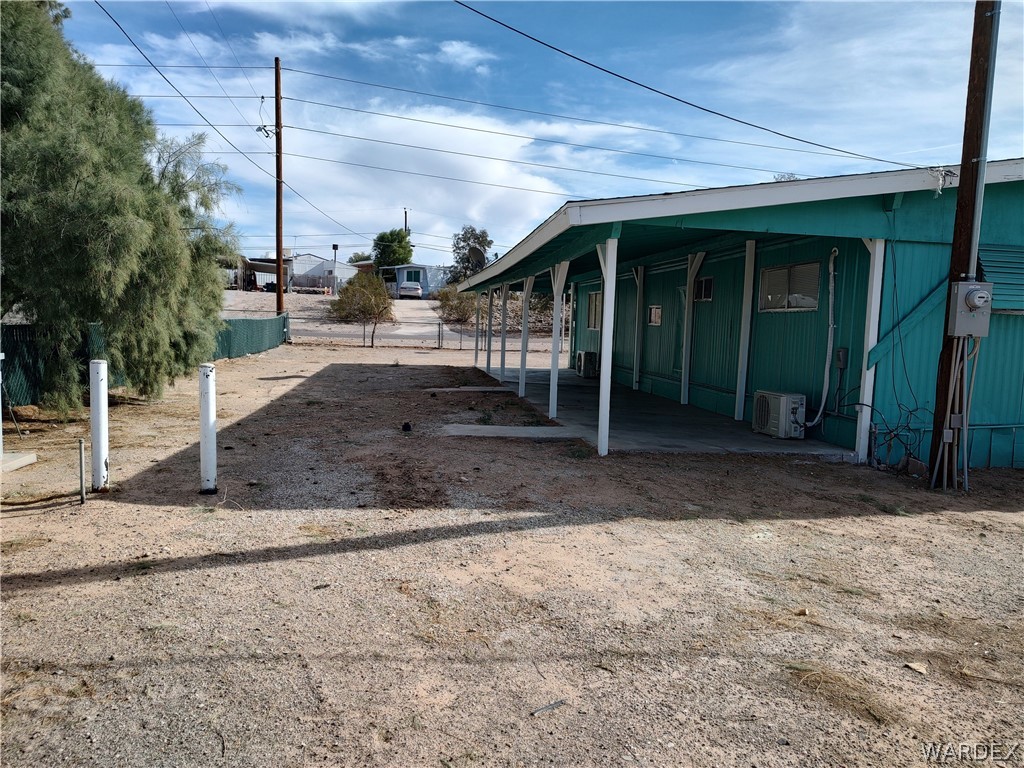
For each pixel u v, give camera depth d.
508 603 3.91
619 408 12.09
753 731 2.77
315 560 4.46
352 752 2.55
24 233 8.77
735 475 7.23
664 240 11.08
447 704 2.89
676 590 4.18
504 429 9.45
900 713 2.93
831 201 7.57
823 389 8.82
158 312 10.22
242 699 2.87
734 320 11.20
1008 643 3.64
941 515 6.15
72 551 4.48
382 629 3.54
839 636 3.65
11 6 9.48
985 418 8.36
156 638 3.36
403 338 32.56
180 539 4.76
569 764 2.53
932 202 7.89
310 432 9.08
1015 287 7.95
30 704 2.79
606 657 3.34
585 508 5.83
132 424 9.62
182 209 11.91
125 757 2.48
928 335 8.13
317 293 49.12
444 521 5.34
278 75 26.94
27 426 9.37
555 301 10.53
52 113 9.73
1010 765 2.59
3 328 9.98
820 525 5.66
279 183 27.89
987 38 6.62
